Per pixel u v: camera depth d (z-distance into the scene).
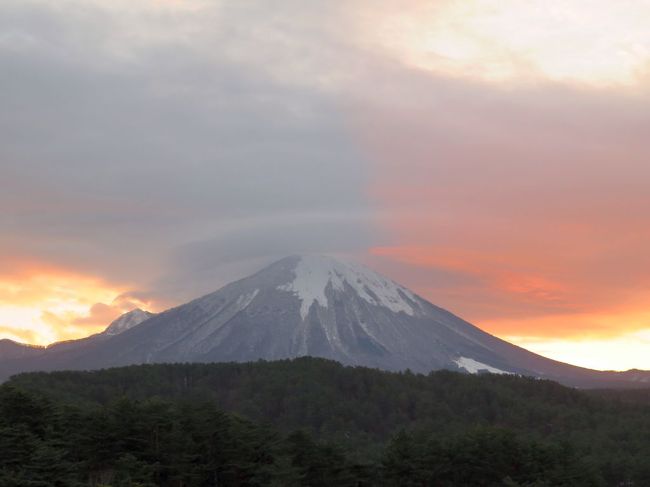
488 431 130.75
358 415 183.75
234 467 114.75
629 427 180.75
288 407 186.50
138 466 106.81
